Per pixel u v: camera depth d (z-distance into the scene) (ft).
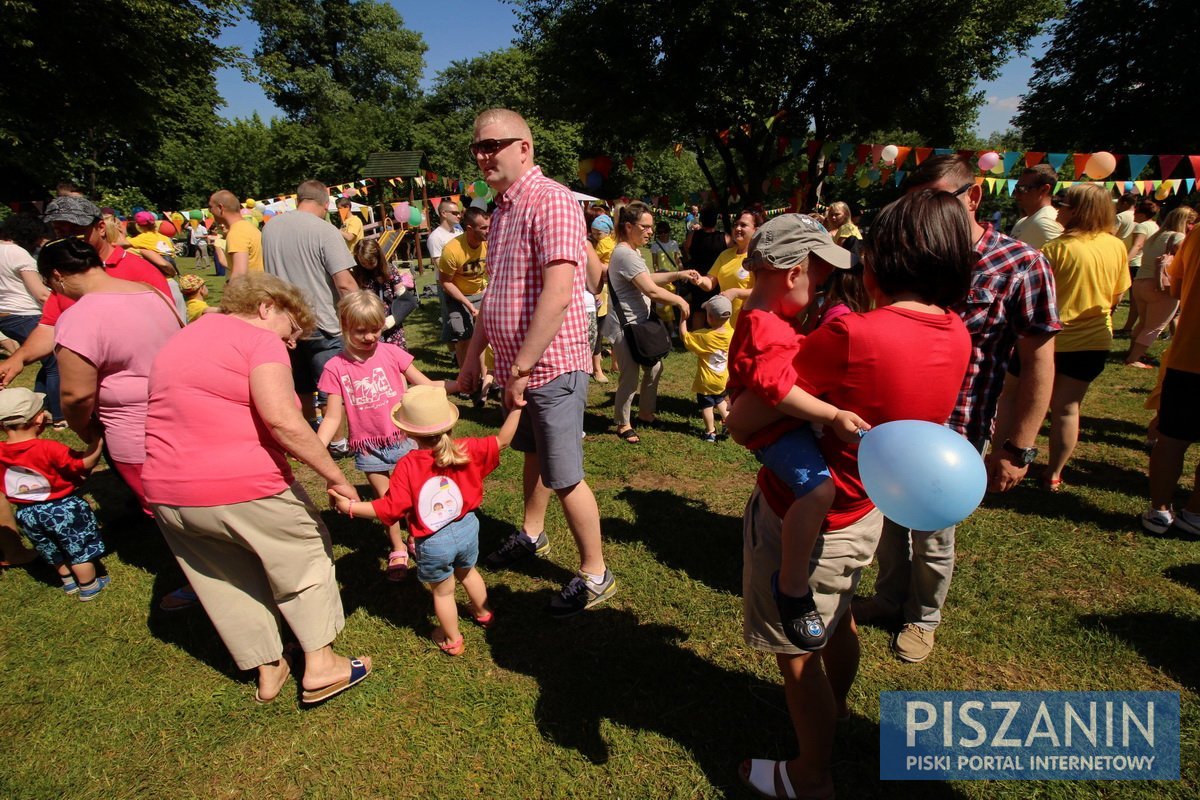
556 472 9.20
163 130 70.18
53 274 8.88
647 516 12.68
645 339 15.75
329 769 7.21
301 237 13.93
